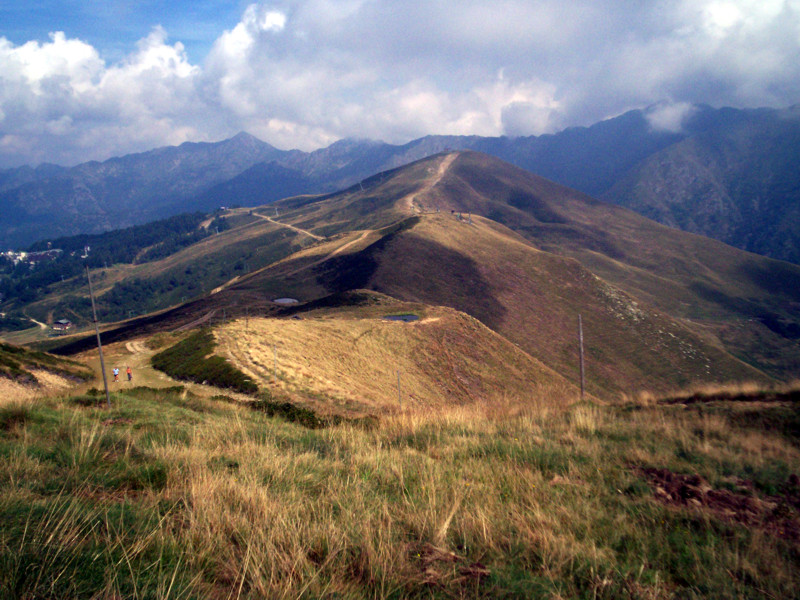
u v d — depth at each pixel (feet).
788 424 26.84
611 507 16.24
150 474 16.21
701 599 10.90
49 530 10.39
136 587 8.70
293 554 10.74
